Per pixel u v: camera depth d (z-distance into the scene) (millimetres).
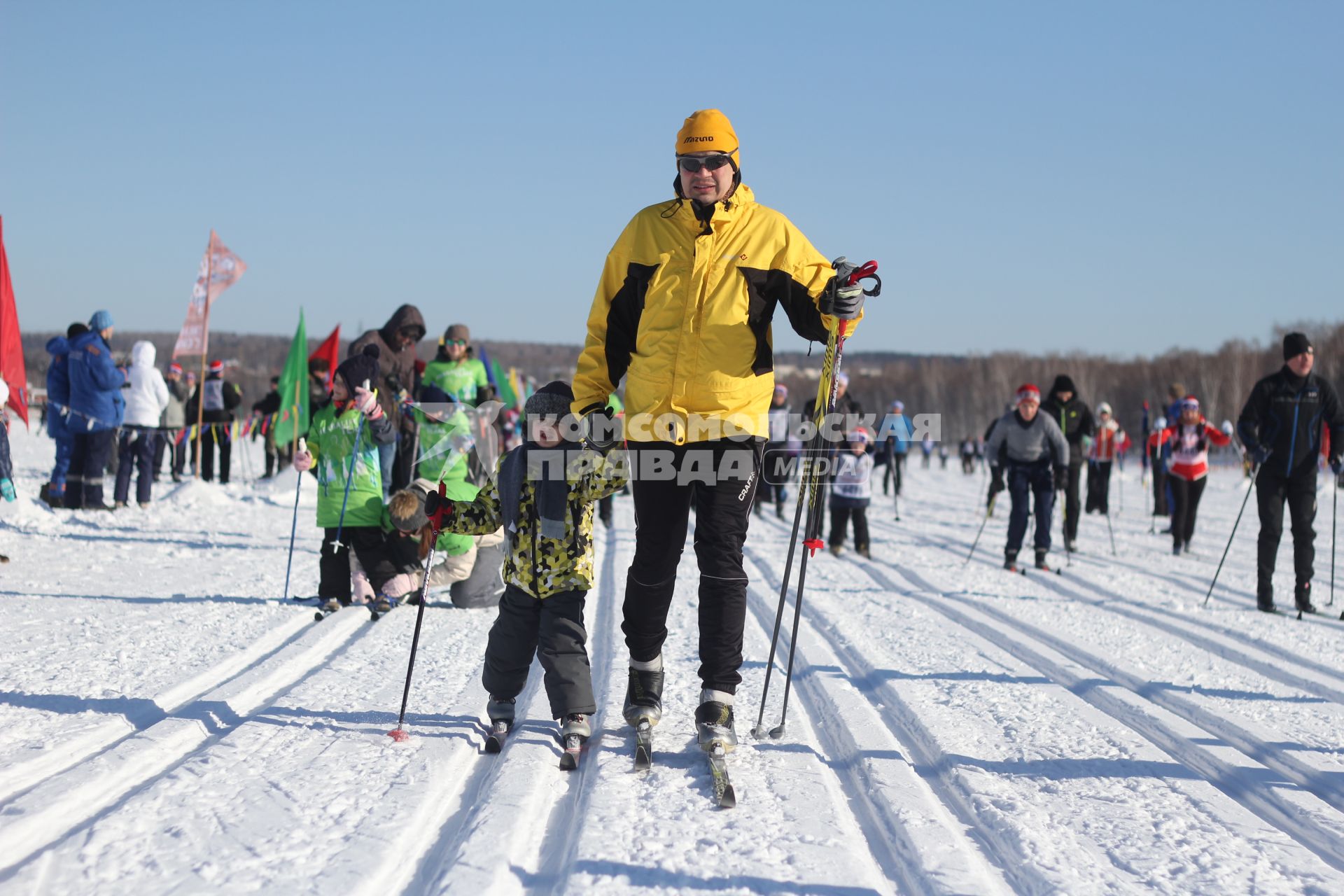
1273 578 9242
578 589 3730
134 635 5324
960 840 2926
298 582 7359
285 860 2652
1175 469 11305
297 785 3203
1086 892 2592
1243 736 4066
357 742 3662
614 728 3967
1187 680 4969
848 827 2988
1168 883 2674
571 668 3666
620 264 3592
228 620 5812
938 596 7719
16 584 6844
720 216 3457
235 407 18172
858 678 5051
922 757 3812
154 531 10352
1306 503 7352
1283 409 7324
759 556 10234
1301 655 5672
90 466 11500
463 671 4805
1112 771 3578
